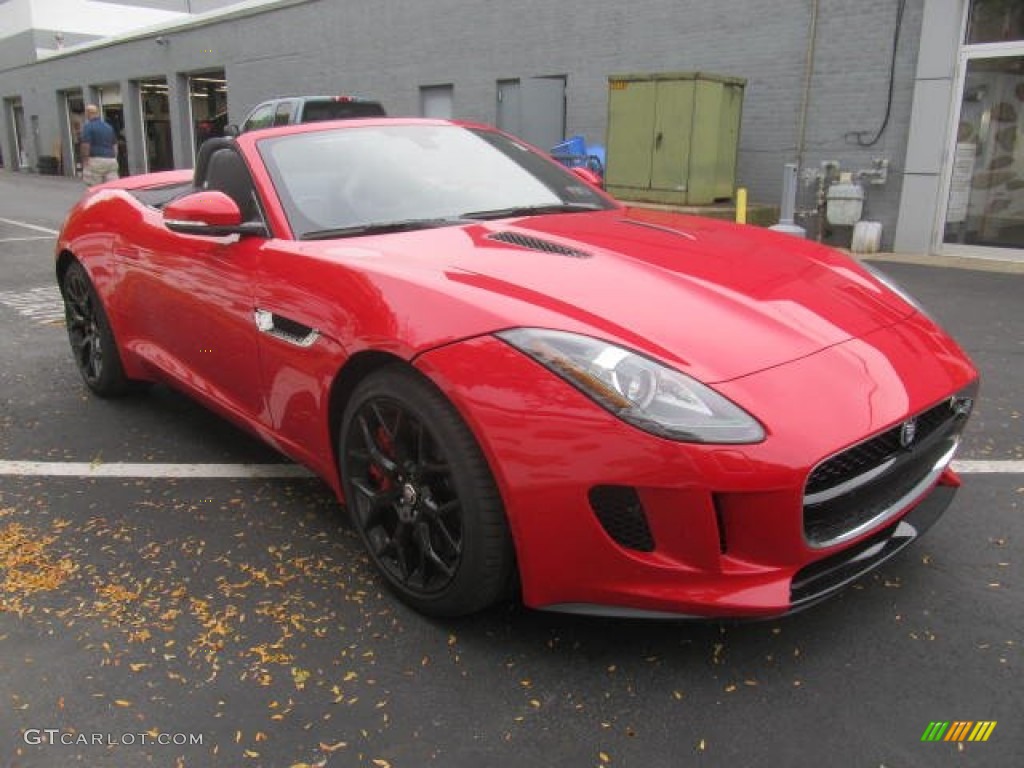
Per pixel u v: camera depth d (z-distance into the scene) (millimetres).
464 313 2193
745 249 2807
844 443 1966
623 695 2090
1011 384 4605
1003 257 9250
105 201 4180
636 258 2545
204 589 2580
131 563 2734
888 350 2285
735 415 1935
